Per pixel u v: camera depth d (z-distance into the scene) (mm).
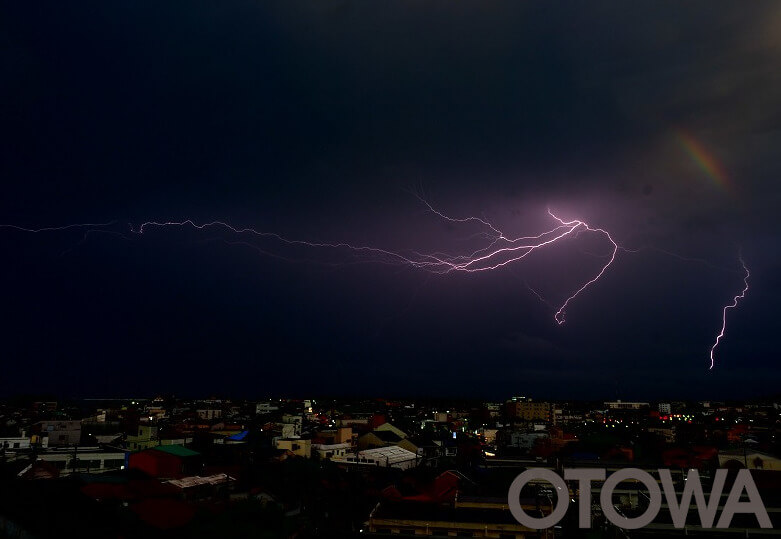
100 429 77438
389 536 32250
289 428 83938
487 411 150375
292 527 30797
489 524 34500
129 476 40688
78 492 14195
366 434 78562
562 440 85875
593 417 150875
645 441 81000
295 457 55469
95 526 12867
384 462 64062
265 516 29609
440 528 34969
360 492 44562
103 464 51062
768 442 73375
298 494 41375
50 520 12266
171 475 44625
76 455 48844
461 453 73250
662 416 144000
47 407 130000
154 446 54406
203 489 38625
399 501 39688
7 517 12219
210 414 120625
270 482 42062
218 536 25453
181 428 77125
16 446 60594
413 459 67188
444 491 42656
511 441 91875
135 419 86750
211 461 50344
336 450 70438
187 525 25844
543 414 152625
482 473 54094
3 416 95438
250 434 74438
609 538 28484
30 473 39438
